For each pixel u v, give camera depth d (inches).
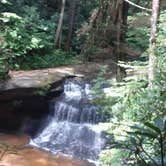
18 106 369.1
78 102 366.0
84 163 309.9
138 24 351.9
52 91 374.6
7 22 457.7
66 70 423.2
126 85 216.2
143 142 81.8
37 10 555.8
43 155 317.7
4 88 354.3
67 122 365.4
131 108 187.8
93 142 335.3
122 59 294.8
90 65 382.9
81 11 594.6
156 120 66.9
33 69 436.1
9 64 413.1
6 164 279.7
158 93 145.3
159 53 208.2
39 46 450.9
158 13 222.2
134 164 86.4
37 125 376.2
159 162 71.7
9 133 364.5
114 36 311.4
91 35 319.6
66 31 558.3
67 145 339.9
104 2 303.3
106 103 235.3
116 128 189.9
